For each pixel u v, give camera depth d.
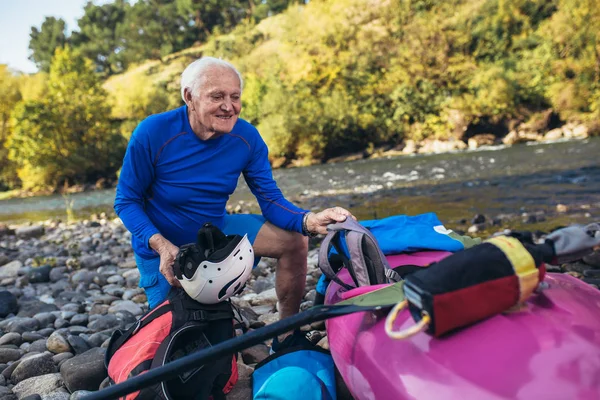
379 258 2.30
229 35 83.25
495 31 35.06
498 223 6.42
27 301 4.49
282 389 2.07
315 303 2.76
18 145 34.41
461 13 33.19
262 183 2.96
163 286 2.71
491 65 31.50
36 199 27.41
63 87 35.53
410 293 1.57
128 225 2.66
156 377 1.68
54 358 3.14
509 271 1.58
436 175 13.70
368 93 32.66
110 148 35.78
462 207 8.08
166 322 2.15
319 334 3.08
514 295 1.58
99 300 4.45
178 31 95.19
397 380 1.59
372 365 1.72
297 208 2.88
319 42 36.25
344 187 13.34
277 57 40.66
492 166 14.34
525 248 1.65
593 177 9.80
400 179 13.83
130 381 1.67
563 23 30.33
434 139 29.03
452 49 32.09
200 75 2.55
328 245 2.43
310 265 5.00
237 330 3.29
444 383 1.48
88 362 2.78
